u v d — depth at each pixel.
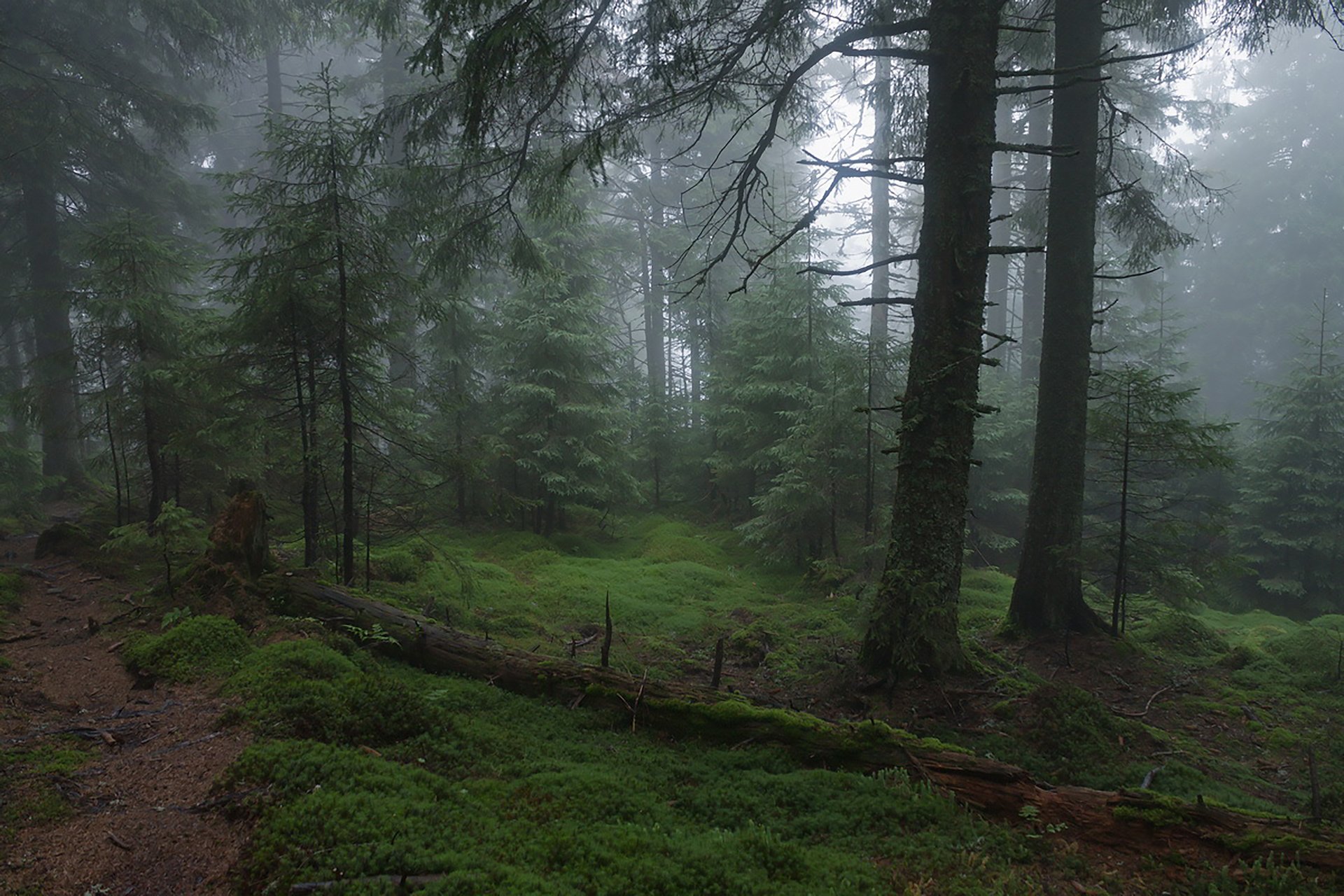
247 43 18.53
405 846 3.41
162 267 11.58
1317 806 4.69
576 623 10.53
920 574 7.71
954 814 4.67
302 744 4.45
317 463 9.35
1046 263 10.09
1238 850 4.27
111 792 4.05
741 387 16.08
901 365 14.28
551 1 7.76
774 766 5.43
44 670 6.12
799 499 13.52
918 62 8.09
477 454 11.72
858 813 4.60
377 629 7.03
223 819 3.79
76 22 17.38
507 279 19.61
